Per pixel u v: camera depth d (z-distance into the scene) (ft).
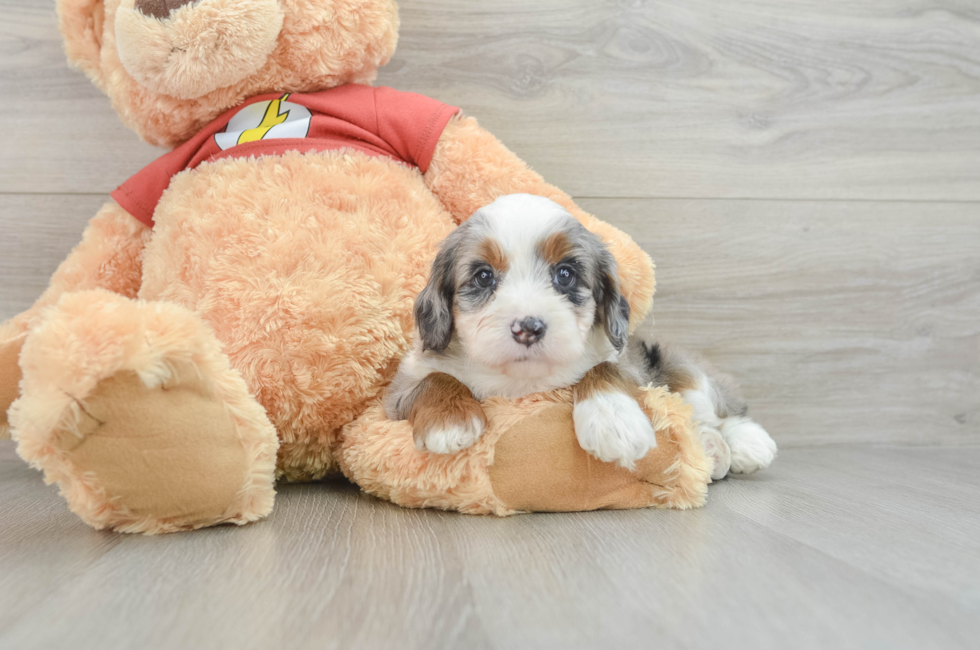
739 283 2.85
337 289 2.12
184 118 2.32
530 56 2.74
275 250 2.12
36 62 2.63
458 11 2.70
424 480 2.01
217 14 2.13
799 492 2.22
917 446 2.91
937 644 1.44
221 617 1.51
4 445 2.63
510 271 2.00
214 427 1.86
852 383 2.89
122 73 2.27
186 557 1.74
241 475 1.90
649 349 2.42
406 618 1.50
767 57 2.82
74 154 2.66
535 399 2.04
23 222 2.65
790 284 2.86
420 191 2.32
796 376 2.88
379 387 2.21
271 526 1.92
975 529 1.91
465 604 1.55
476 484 1.99
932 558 1.74
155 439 1.82
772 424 2.88
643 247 2.81
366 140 2.34
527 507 2.01
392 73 2.69
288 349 2.10
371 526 1.92
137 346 1.78
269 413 2.14
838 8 2.84
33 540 1.84
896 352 2.90
